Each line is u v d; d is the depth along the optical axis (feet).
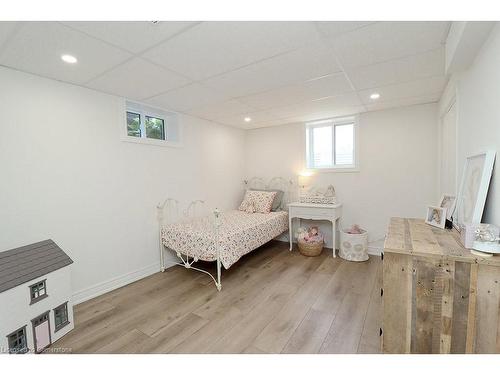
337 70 6.96
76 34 4.95
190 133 11.84
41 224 7.02
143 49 5.62
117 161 8.88
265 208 13.24
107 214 8.60
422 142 10.66
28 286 5.39
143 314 7.13
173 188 10.98
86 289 8.00
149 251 10.00
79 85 7.80
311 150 13.96
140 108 10.32
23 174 6.68
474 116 5.20
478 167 4.87
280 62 6.42
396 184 11.29
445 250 4.25
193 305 7.59
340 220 12.73
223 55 5.99
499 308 3.76
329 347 5.63
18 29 4.73
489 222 4.44
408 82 7.93
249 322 6.68
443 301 4.10
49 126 7.16
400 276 4.38
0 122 6.28
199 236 9.09
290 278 9.46
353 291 8.32
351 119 12.65
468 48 4.66
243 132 15.55
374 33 5.12
